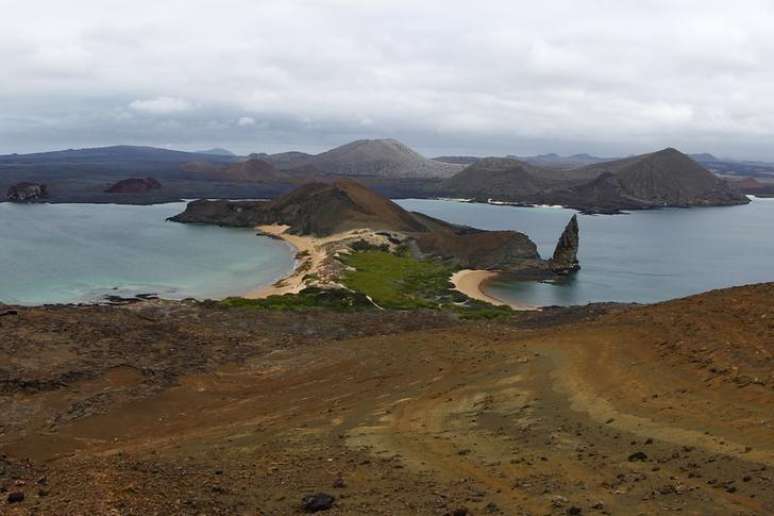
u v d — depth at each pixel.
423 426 24.20
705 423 19.17
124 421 32.56
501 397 26.44
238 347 47.59
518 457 18.75
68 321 47.69
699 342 27.06
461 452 19.95
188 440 27.61
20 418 32.31
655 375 24.92
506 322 60.03
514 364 31.64
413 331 54.41
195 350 45.50
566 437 20.19
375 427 24.92
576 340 33.78
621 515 13.63
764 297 30.91
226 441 26.03
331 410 29.88
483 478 17.16
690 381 23.44
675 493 14.51
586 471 16.83
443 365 35.44
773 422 18.00
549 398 25.05
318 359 42.50
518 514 14.21
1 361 38.38
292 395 35.09
